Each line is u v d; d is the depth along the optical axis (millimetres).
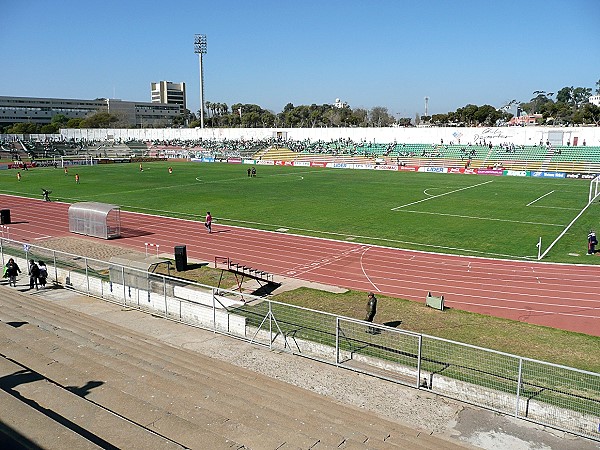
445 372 16812
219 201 62312
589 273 31953
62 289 27312
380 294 27891
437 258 35719
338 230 45188
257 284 28969
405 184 80812
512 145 113188
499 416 14133
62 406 11891
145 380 14594
